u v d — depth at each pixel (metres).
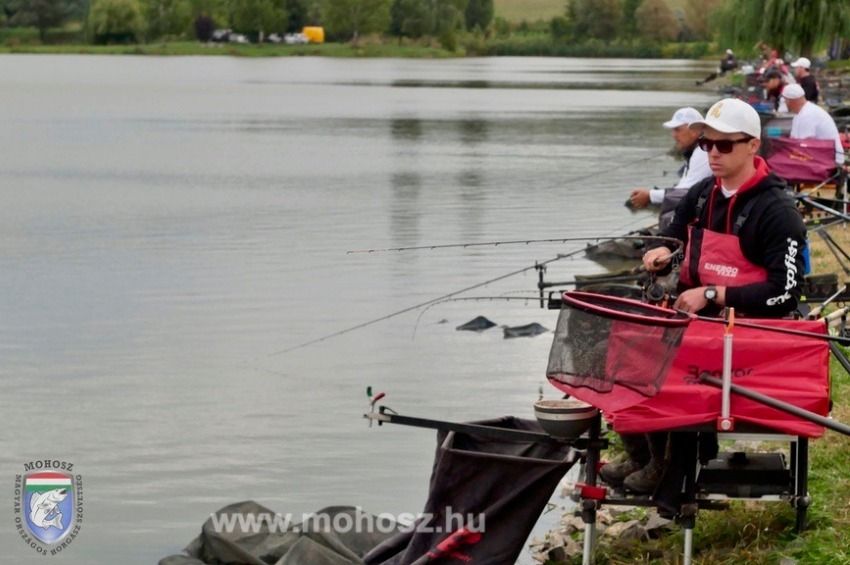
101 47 195.38
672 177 34.41
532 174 36.16
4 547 9.68
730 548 8.13
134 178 36.62
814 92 30.52
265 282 19.97
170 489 10.77
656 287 8.46
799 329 7.59
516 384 13.95
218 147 46.94
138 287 19.75
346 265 21.34
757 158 8.03
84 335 16.61
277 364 14.97
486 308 17.73
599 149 44.38
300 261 21.83
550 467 7.71
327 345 15.83
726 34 60.22
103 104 75.06
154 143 48.81
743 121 7.86
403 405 13.16
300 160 41.72
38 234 25.52
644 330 7.26
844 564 7.50
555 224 25.80
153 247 23.69
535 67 154.00
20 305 18.50
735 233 7.96
